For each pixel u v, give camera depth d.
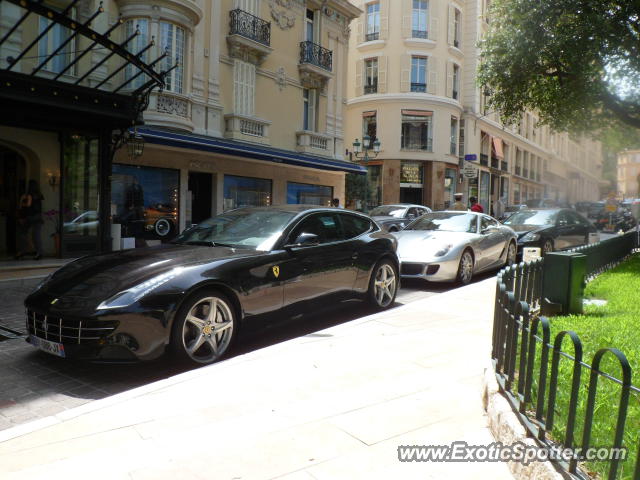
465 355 4.46
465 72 32.88
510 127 40.62
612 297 6.39
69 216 11.02
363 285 6.37
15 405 3.81
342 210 6.55
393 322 5.67
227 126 16.58
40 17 11.56
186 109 14.73
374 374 3.98
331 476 2.50
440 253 8.55
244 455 2.73
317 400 3.48
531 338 2.69
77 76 12.42
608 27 11.60
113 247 11.77
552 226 12.18
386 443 2.85
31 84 8.23
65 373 4.46
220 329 4.66
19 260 10.22
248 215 6.06
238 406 3.39
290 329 5.98
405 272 8.69
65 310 4.18
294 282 5.38
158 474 2.55
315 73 19.86
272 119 18.39
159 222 14.70
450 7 30.53
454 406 3.35
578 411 2.80
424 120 30.17
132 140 10.92
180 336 4.33
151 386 3.78
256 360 4.34
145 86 9.45
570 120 15.86
